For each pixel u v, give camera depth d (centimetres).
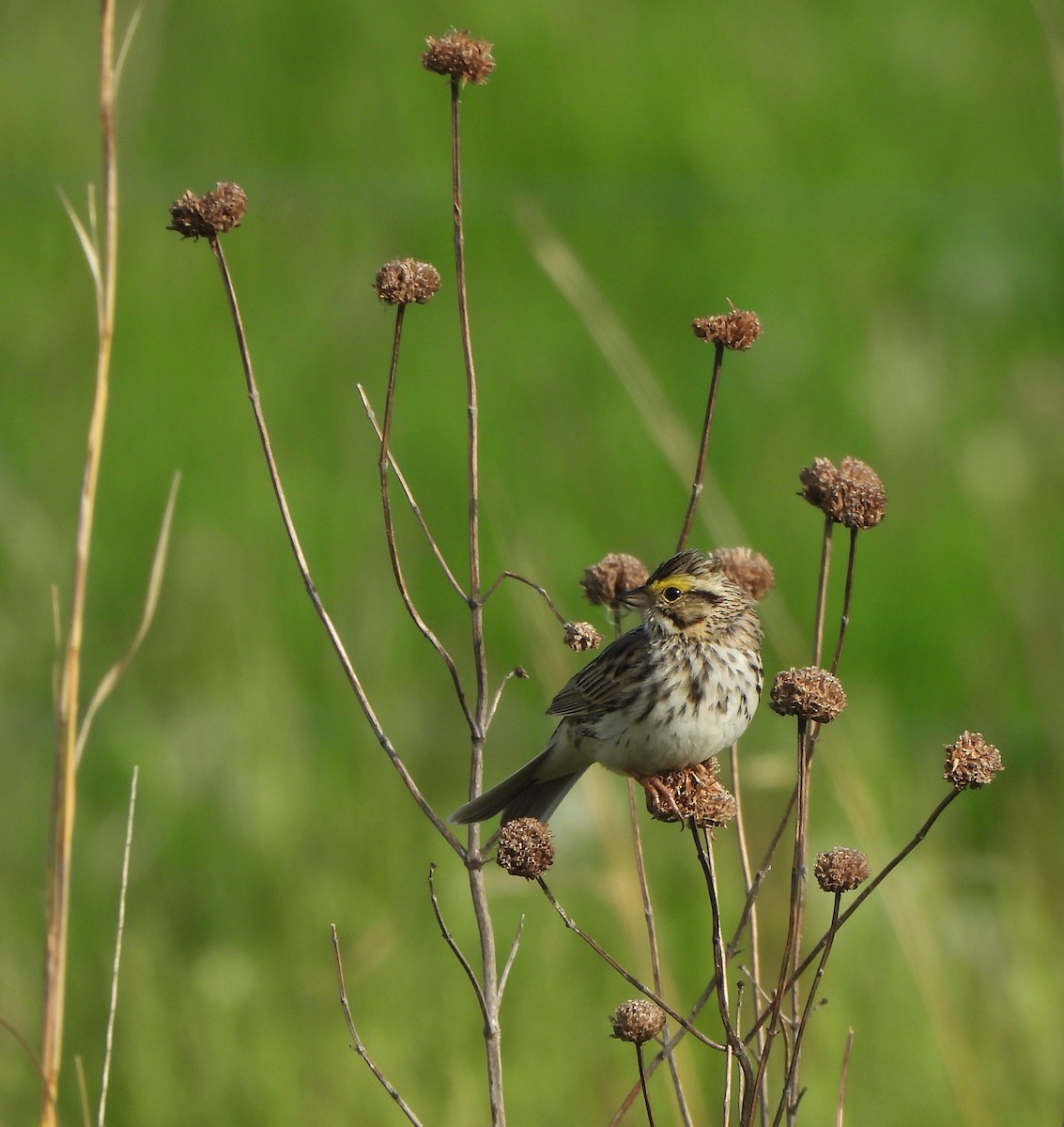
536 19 2075
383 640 1278
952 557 1431
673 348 1653
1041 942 992
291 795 1068
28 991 963
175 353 1653
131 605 1301
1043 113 2009
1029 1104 897
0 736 1194
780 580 1412
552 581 1326
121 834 1083
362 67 2047
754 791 1116
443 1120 885
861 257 1759
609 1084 920
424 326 1677
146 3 1948
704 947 1003
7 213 1803
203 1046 917
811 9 2158
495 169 1911
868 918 995
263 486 1470
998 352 1661
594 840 1088
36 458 1512
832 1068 905
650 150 1920
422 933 1010
